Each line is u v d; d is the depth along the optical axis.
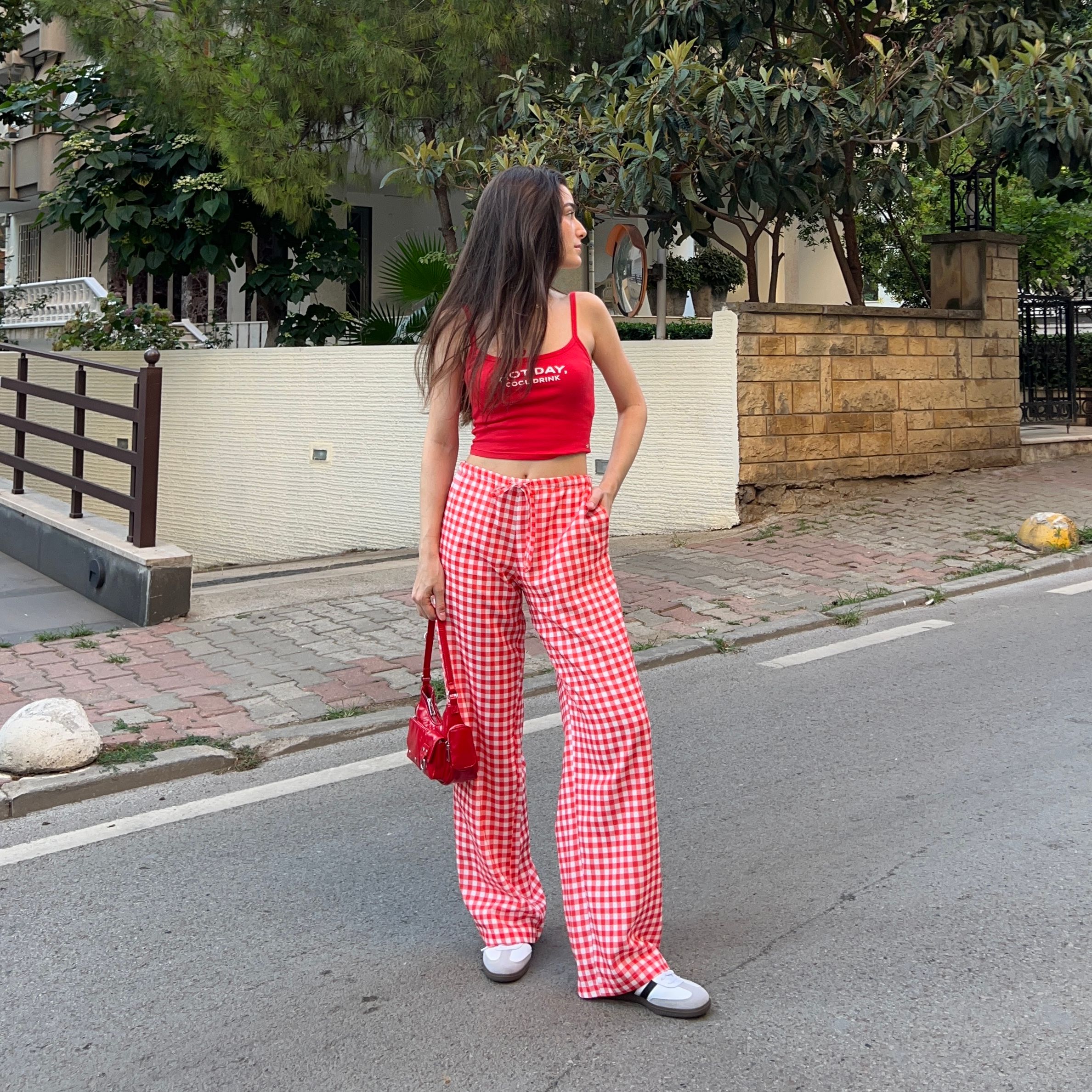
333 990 3.09
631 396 3.03
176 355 12.64
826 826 4.06
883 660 6.14
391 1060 2.75
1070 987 2.96
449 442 3.02
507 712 3.08
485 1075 2.67
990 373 11.20
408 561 9.81
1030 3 10.11
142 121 13.04
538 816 4.26
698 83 8.74
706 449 9.54
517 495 2.89
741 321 9.32
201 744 5.00
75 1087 2.70
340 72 10.87
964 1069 2.62
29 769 4.60
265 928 3.46
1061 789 4.31
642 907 2.90
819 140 8.73
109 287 17.14
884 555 8.35
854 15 11.16
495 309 2.83
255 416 12.13
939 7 10.60
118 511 13.16
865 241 16.42
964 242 11.12
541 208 2.85
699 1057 2.70
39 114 14.41
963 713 5.23
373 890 3.71
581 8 11.03
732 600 7.33
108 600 7.33
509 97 10.06
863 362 10.14
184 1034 2.90
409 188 11.12
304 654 6.34
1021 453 11.61
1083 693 5.46
